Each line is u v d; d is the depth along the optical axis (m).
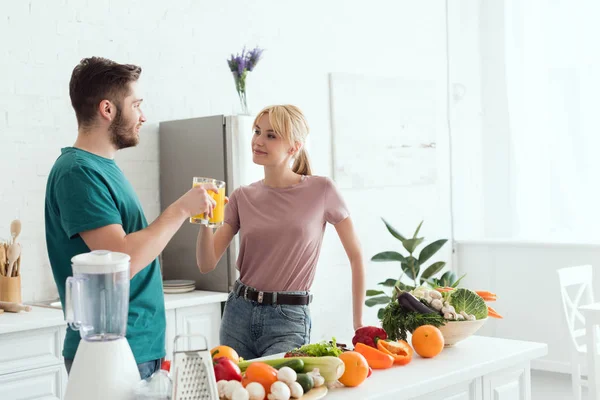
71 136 3.76
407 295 2.25
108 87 1.98
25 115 3.58
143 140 4.05
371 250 5.33
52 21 3.67
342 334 5.11
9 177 3.53
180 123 4.02
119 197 1.98
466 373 2.06
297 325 2.52
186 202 1.95
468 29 5.99
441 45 5.89
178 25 4.20
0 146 3.50
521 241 5.55
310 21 4.94
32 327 3.01
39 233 3.64
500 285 5.70
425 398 1.98
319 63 4.99
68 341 2.00
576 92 5.58
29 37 3.59
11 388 2.97
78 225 1.88
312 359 1.85
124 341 1.62
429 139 5.75
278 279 2.54
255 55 4.08
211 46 4.36
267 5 4.67
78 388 1.57
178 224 1.94
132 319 2.00
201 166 3.94
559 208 5.67
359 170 5.21
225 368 1.72
